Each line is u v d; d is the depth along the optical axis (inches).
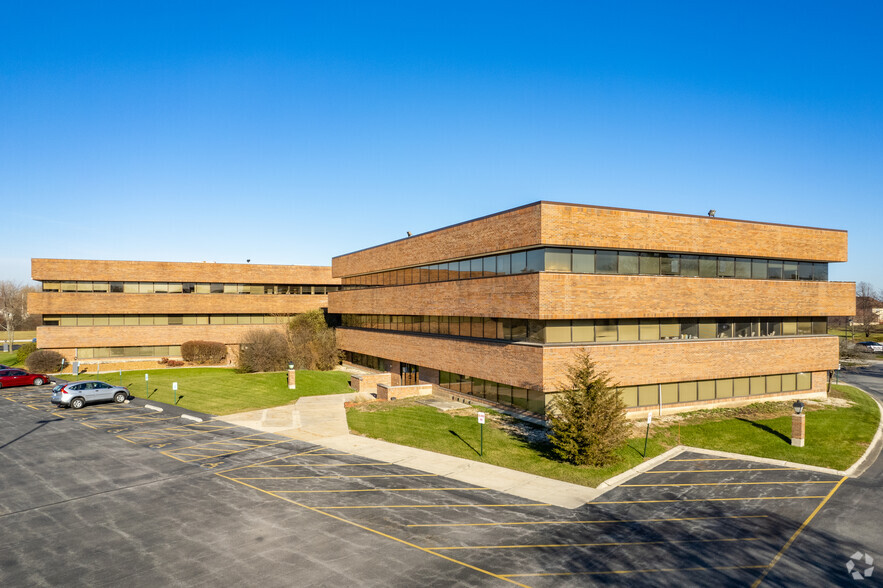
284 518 647.8
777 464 896.9
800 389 1408.7
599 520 656.4
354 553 557.9
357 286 2010.3
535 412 1120.8
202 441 1010.1
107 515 655.1
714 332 1268.5
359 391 1549.0
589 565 538.6
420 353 1526.8
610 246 1111.6
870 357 2229.3
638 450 956.6
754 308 1295.5
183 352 2145.7
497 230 1176.8
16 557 547.2
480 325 1283.2
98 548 566.9
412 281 1592.0
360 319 1984.5
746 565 545.0
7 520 640.4
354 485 770.2
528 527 631.8
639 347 1149.1
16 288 5073.8
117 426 1129.4
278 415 1235.2
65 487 753.6
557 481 801.6
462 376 1378.0
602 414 874.8
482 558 550.3
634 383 1141.7
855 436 1058.1
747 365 1293.1
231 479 791.7
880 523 658.2
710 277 1249.4
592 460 860.6
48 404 1381.6
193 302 2229.3
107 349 2112.5
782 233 1333.7
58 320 2079.2
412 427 1107.9
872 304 5088.6
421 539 593.6
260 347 1886.1
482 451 936.9
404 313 1620.3
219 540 586.2
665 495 749.3
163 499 708.7
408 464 872.9
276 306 2361.0
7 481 778.2
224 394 1471.5
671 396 1215.6
